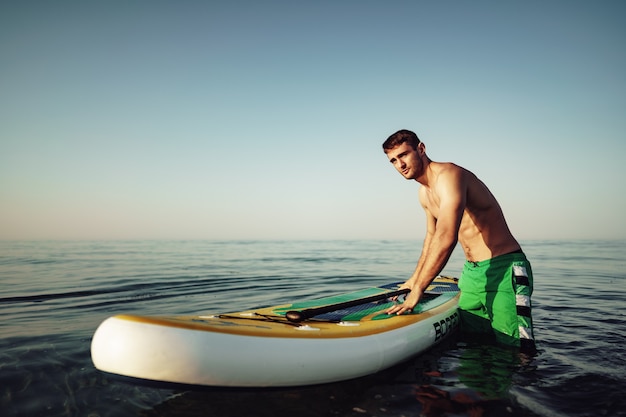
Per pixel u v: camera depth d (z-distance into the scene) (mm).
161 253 17656
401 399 2133
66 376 2439
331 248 25172
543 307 4992
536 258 15320
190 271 9258
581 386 2348
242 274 8703
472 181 3096
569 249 23328
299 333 2248
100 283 6953
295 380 2100
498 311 3227
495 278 3227
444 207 2934
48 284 6812
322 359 2199
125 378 1788
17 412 1948
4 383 2316
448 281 4895
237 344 1940
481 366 2701
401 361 2711
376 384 2348
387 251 21125
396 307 2998
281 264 11805
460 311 3629
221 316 2512
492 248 3254
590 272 9805
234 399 2086
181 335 1830
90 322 3969
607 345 3246
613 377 2502
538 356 2932
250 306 4891
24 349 3006
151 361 1748
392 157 3186
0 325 3830
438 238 2904
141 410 1967
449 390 2268
